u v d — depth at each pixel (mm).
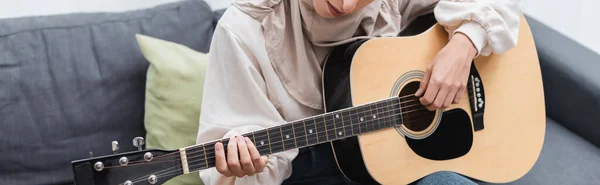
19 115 1619
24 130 1621
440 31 1489
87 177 1177
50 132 1640
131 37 1733
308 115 1454
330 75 1408
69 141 1654
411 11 1588
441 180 1356
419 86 1426
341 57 1418
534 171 1644
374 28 1495
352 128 1357
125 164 1189
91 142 1672
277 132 1296
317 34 1399
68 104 1653
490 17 1442
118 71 1701
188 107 1665
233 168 1256
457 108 1465
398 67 1420
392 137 1399
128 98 1709
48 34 1680
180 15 1801
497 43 1450
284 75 1407
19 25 1676
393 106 1390
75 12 1828
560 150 1732
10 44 1646
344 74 1396
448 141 1451
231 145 1245
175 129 1663
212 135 1375
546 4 2252
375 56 1405
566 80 1812
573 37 2258
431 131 1435
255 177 1354
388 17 1495
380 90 1397
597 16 2230
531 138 1528
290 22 1409
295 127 1305
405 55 1432
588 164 1682
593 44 2256
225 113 1388
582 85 1769
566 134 1813
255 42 1383
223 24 1394
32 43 1661
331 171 1561
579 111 1794
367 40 1419
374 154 1387
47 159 1641
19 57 1641
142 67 1726
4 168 1618
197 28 1810
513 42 1465
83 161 1168
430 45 1463
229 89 1395
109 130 1693
